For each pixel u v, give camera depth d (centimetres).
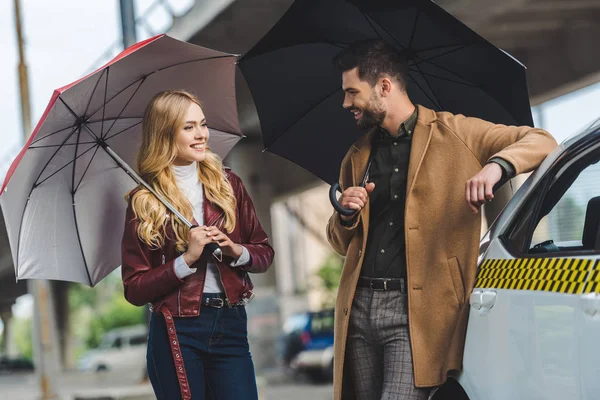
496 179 353
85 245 436
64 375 3847
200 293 387
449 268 387
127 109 428
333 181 489
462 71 435
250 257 397
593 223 340
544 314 325
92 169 430
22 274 421
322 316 2438
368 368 411
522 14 1588
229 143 471
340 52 416
